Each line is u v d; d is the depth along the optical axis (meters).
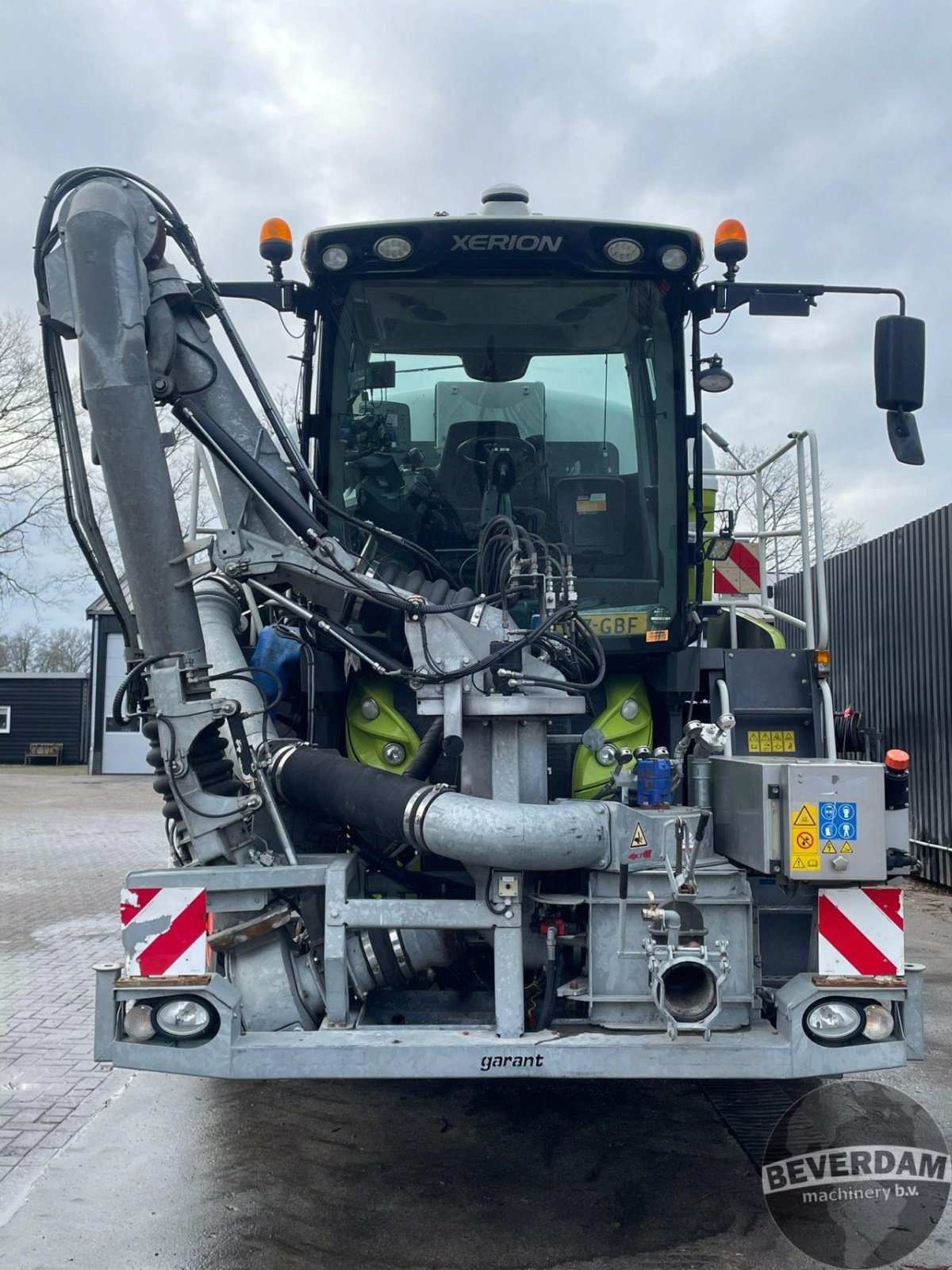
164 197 4.32
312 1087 5.50
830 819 3.57
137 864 12.91
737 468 6.80
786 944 4.22
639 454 5.16
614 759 4.80
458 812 3.76
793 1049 3.62
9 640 66.12
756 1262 3.72
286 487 4.36
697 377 5.05
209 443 4.32
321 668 4.92
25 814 18.73
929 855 10.92
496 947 3.77
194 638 4.16
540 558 4.77
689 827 3.86
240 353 4.43
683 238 4.87
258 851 4.11
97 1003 3.68
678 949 3.70
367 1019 4.14
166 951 3.75
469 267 4.99
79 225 4.04
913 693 11.22
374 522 5.18
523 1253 3.78
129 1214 4.08
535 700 3.97
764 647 6.45
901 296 4.87
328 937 3.84
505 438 5.18
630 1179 4.41
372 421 5.15
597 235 4.87
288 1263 3.71
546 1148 4.72
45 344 4.27
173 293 4.25
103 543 4.29
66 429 4.27
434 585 4.51
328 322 5.07
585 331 5.14
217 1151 4.67
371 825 4.05
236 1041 3.64
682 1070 3.59
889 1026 3.71
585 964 4.04
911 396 4.60
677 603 5.09
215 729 4.13
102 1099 5.28
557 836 3.72
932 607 10.81
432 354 5.16
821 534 5.10
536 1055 3.58
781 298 4.93
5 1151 4.66
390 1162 4.57
